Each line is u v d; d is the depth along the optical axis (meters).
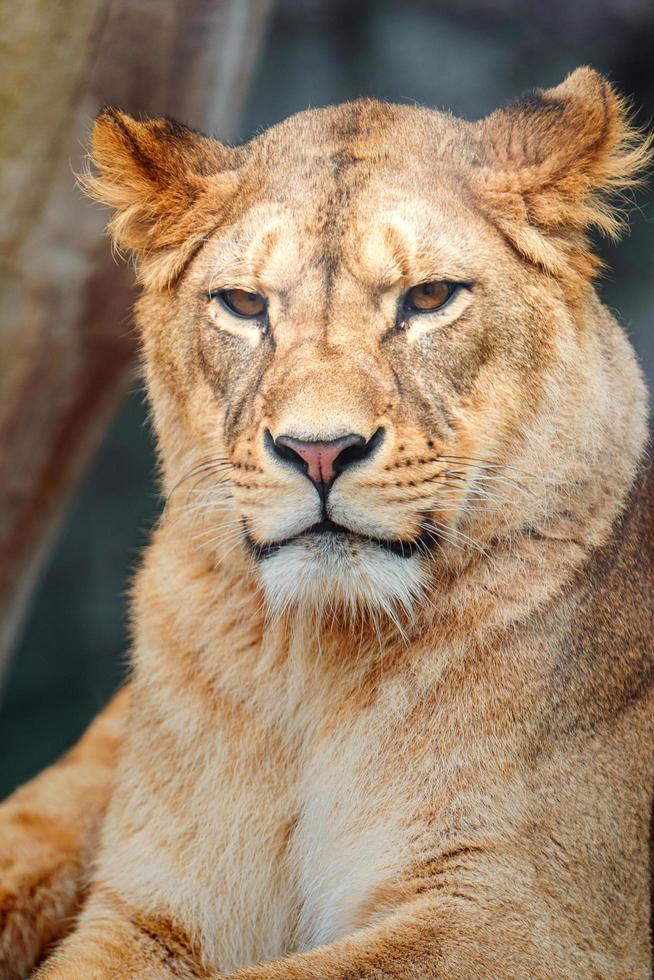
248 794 5.65
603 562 5.54
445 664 5.40
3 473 9.02
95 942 5.64
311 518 4.99
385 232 5.05
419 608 5.40
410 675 5.43
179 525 5.69
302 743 5.61
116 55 7.88
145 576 5.98
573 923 5.14
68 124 8.00
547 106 5.46
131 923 5.69
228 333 5.32
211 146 5.72
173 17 7.84
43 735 17.28
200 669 5.67
